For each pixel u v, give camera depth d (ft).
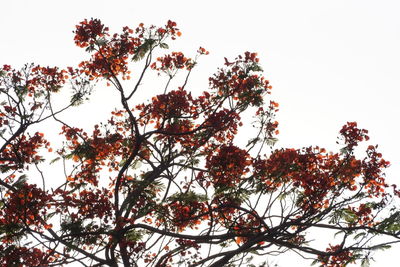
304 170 34.40
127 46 37.37
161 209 36.24
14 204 31.55
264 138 39.65
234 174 35.50
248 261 37.55
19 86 40.04
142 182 37.83
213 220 38.14
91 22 36.50
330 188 33.22
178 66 38.52
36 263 32.48
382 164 32.94
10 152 41.68
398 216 30.83
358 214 32.14
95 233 33.04
